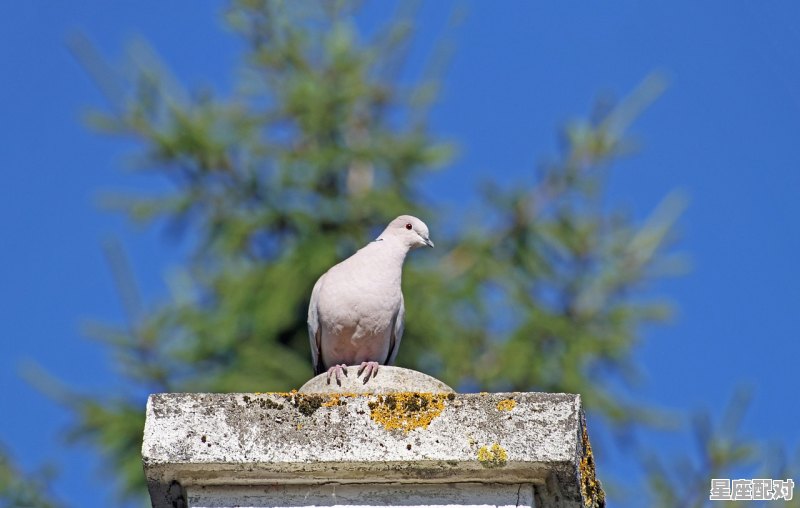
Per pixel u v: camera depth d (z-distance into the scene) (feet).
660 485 46.52
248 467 22.02
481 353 52.47
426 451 21.88
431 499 22.44
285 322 49.32
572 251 54.75
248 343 49.32
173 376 50.03
